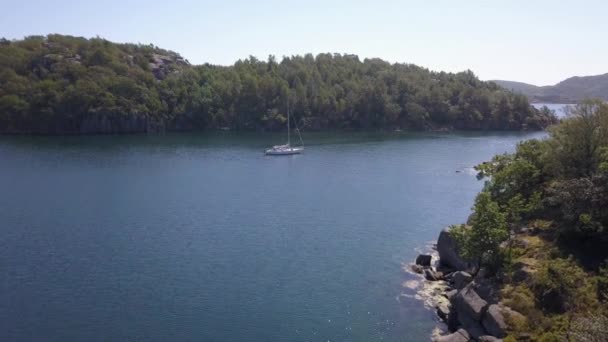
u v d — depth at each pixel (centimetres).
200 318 6359
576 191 6581
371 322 6284
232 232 9769
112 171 15838
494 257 6384
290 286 7306
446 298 6844
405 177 15138
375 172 15975
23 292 7038
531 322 5331
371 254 8600
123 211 11231
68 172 15512
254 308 6631
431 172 15888
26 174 15075
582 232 6397
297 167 16938
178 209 11444
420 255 8094
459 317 6019
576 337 4378
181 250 8744
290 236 9550
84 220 10488
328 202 12156
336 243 9150
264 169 16575
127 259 8300
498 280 6209
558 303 5450
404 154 19775
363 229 10006
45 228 9912
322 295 7019
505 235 6388
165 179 14800
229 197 12644
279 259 8356
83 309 6562
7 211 11081
